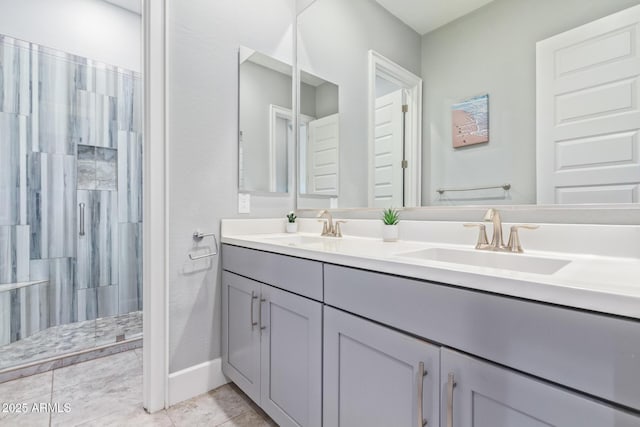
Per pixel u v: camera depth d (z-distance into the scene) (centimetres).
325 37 182
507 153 113
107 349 203
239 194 172
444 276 70
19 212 195
